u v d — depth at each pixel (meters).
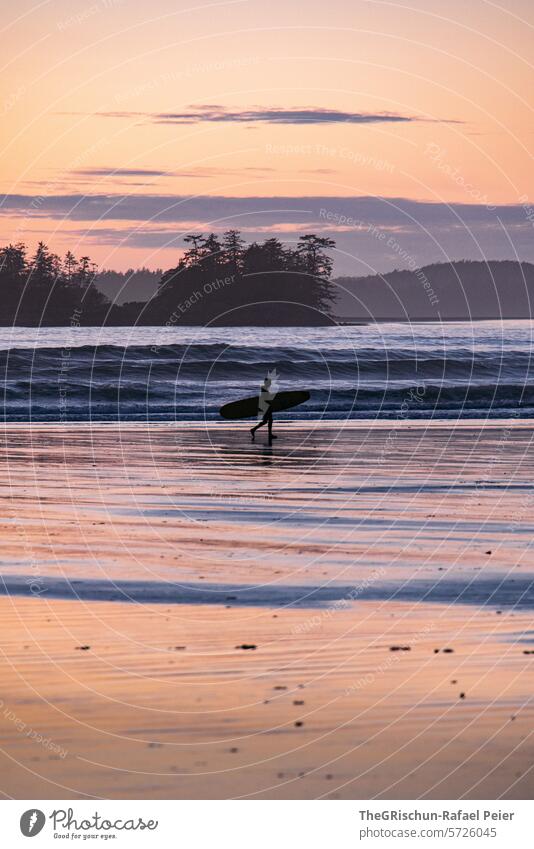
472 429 82.00
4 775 16.59
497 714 19.03
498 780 16.69
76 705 19.31
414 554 33.72
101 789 16.28
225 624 24.92
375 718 18.77
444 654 22.55
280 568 31.39
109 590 28.39
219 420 92.06
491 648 23.03
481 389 121.44
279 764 16.98
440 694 20.03
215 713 18.94
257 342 191.25
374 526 39.22
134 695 19.84
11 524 39.50
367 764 17.03
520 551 34.38
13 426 85.62
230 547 34.88
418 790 16.20
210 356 143.75
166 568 31.30
